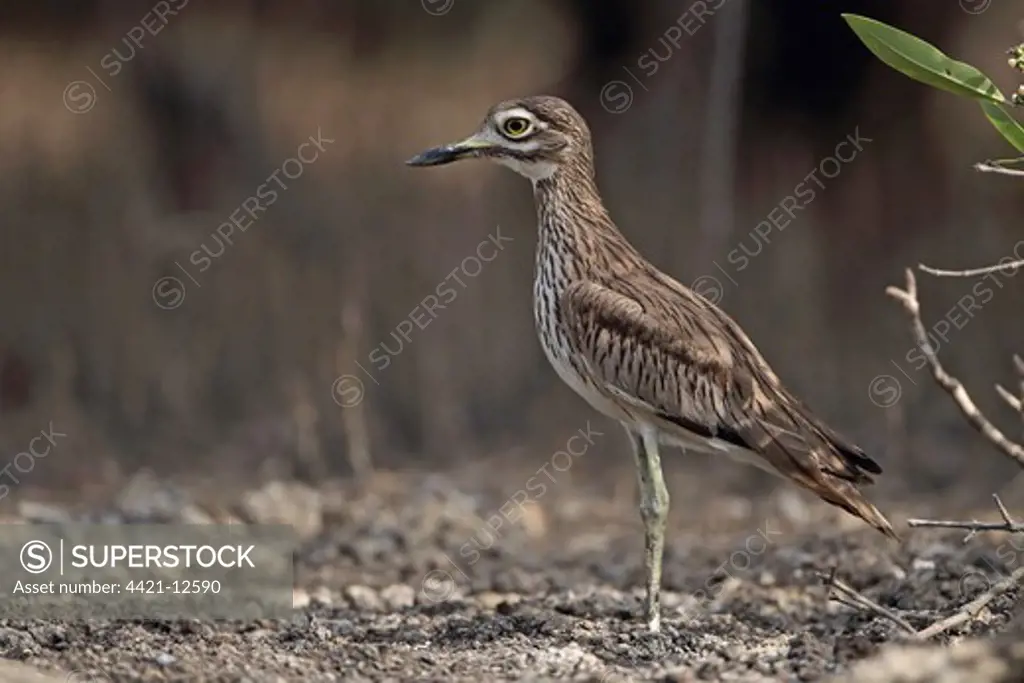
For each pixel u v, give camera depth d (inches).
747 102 1071.0
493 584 589.3
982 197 987.9
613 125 1085.1
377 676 427.5
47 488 834.8
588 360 506.3
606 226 525.7
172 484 822.5
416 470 875.4
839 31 1040.8
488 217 1031.6
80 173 1060.5
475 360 957.8
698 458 880.9
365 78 1190.3
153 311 979.3
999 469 800.9
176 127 1095.0
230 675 420.8
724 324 508.7
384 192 1067.3
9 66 1139.3
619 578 599.5
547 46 1194.0
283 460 886.4
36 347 965.2
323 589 580.4
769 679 403.9
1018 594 472.4
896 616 448.8
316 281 991.6
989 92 436.8
